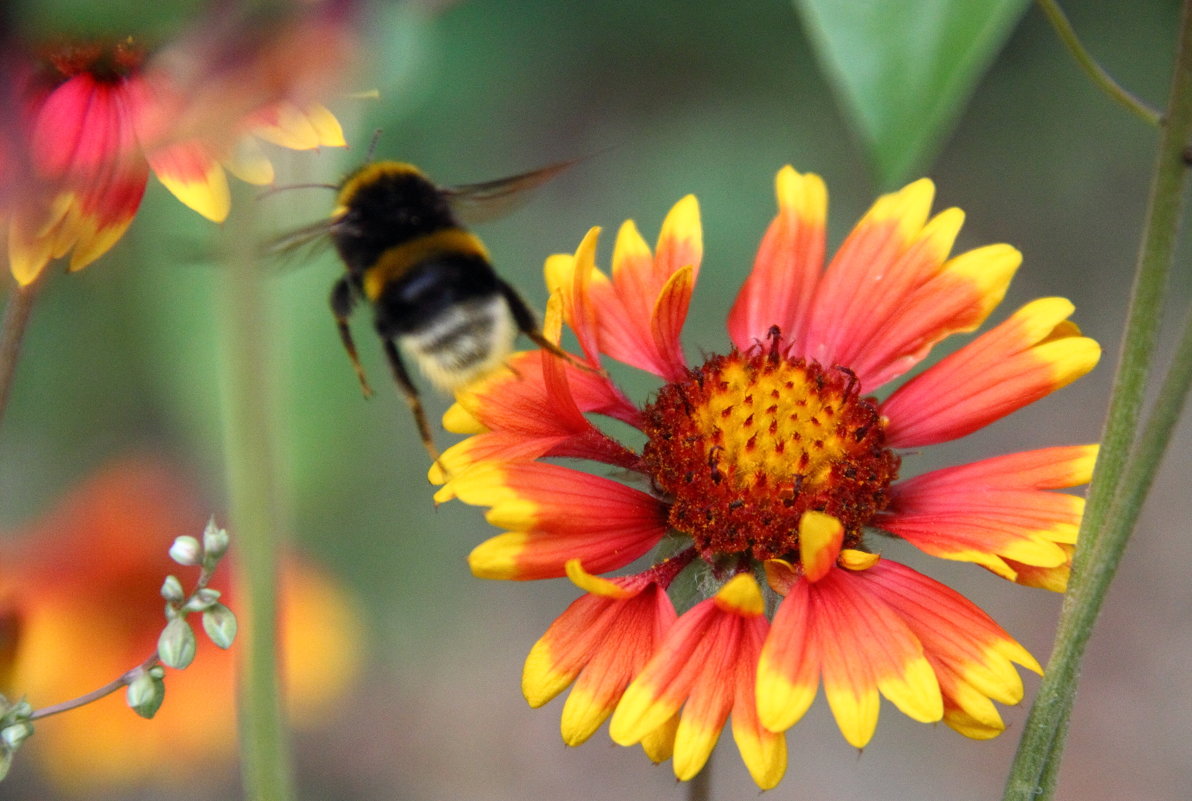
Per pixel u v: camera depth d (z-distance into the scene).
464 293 0.42
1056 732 0.37
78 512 0.44
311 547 0.58
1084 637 0.37
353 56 0.32
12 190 0.34
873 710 0.38
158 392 0.50
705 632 0.39
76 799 0.51
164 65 0.35
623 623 0.39
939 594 0.39
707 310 0.64
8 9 0.29
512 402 0.41
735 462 0.41
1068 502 0.40
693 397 0.41
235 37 0.31
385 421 0.61
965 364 0.41
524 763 0.66
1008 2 0.39
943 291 0.41
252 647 0.35
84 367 0.50
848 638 0.39
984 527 0.40
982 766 0.67
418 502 0.63
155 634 0.44
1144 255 0.37
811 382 0.41
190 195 0.37
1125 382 0.37
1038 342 0.41
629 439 0.42
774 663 0.38
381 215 0.42
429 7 0.35
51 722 0.44
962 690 0.38
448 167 0.66
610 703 0.39
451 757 0.65
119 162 0.37
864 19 0.39
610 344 0.42
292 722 0.47
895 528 0.41
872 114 0.39
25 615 0.41
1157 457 0.37
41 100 0.37
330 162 0.39
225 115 0.32
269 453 0.35
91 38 0.30
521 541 0.39
